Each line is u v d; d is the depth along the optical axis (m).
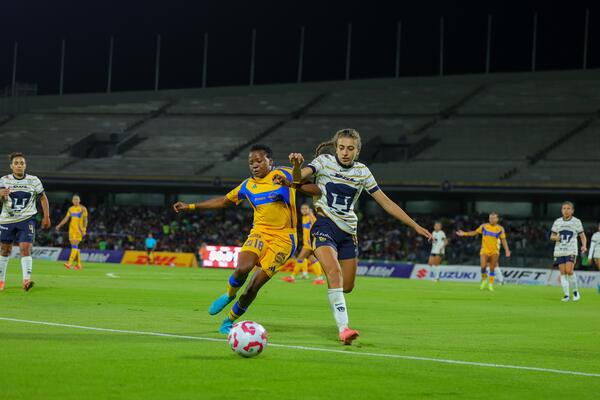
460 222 83.25
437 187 79.12
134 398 9.14
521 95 98.38
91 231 89.19
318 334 16.56
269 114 104.25
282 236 15.93
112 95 110.62
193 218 91.75
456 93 101.94
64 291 27.83
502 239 44.72
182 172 90.56
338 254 15.78
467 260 72.62
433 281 58.28
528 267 68.19
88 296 26.16
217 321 18.59
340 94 106.31
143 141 99.56
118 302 24.12
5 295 24.48
